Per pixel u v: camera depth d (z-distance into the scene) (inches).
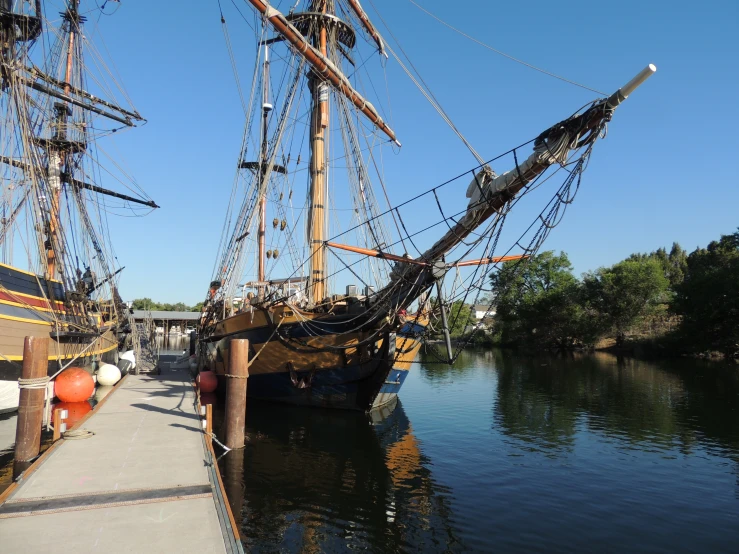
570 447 637.9
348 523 381.7
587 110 388.5
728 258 2436.0
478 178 480.7
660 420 821.9
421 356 2464.3
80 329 936.3
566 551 339.3
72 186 1300.4
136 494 347.3
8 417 704.4
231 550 264.7
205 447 480.7
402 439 673.0
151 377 1222.9
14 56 776.9
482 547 343.9
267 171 960.3
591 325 2731.3
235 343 588.7
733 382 1318.9
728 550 343.3
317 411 825.5
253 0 747.4
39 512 313.6
